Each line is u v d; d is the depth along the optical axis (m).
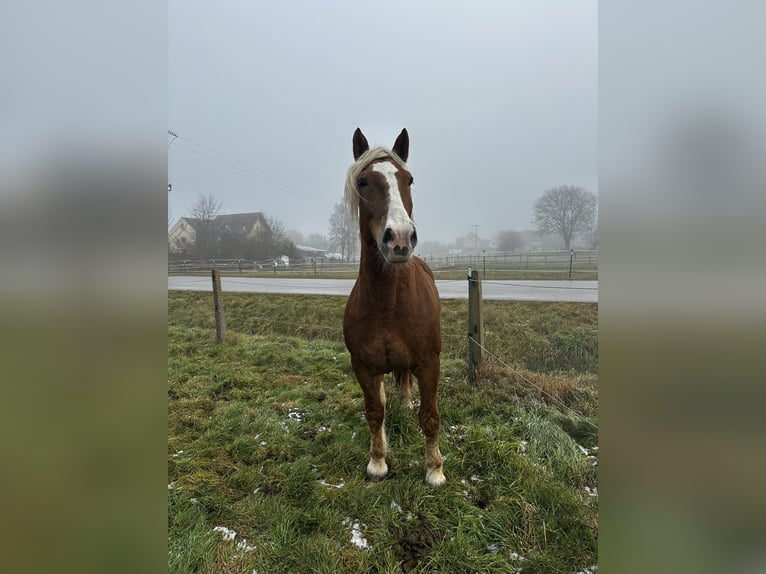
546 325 5.49
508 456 2.20
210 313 8.23
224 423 2.91
